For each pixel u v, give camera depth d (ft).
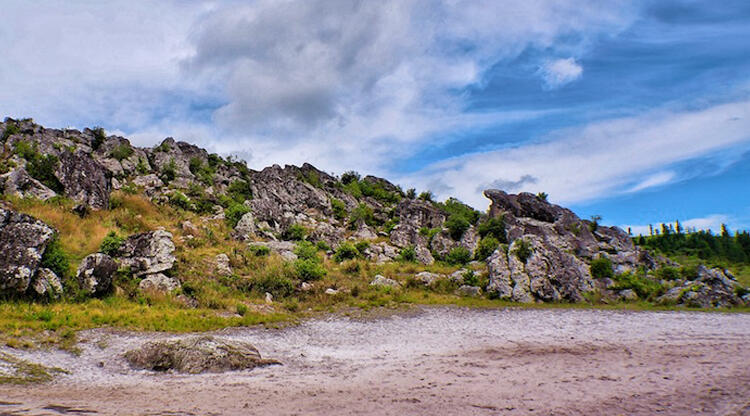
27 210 95.71
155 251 81.92
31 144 170.19
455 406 29.53
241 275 94.38
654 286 123.34
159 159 231.91
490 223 198.18
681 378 38.24
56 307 58.75
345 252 143.54
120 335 51.62
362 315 77.05
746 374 39.75
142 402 29.35
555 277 106.42
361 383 36.91
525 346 55.36
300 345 55.01
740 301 106.52
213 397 31.50
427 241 186.29
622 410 28.94
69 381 35.76
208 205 176.86
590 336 62.13
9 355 39.24
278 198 237.86
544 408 29.25
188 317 62.75
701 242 334.85
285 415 26.58
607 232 211.20
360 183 369.91
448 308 87.81
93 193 119.34
